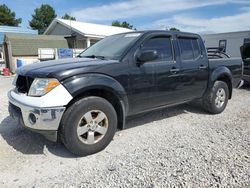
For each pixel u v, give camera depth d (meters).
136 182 2.88
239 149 3.73
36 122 3.21
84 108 3.39
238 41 21.72
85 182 2.89
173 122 5.06
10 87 10.03
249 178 2.95
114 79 3.69
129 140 4.11
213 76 5.39
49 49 18.62
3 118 5.23
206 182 2.87
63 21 26.84
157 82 4.27
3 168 3.20
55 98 3.19
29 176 3.03
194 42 5.07
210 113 5.66
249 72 8.77
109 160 3.42
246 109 6.12
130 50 3.97
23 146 3.83
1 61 24.31
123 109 3.88
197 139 4.14
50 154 3.59
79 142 3.42
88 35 23.36
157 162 3.34
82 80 3.36
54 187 2.81
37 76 3.35
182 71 4.69
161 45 4.43
